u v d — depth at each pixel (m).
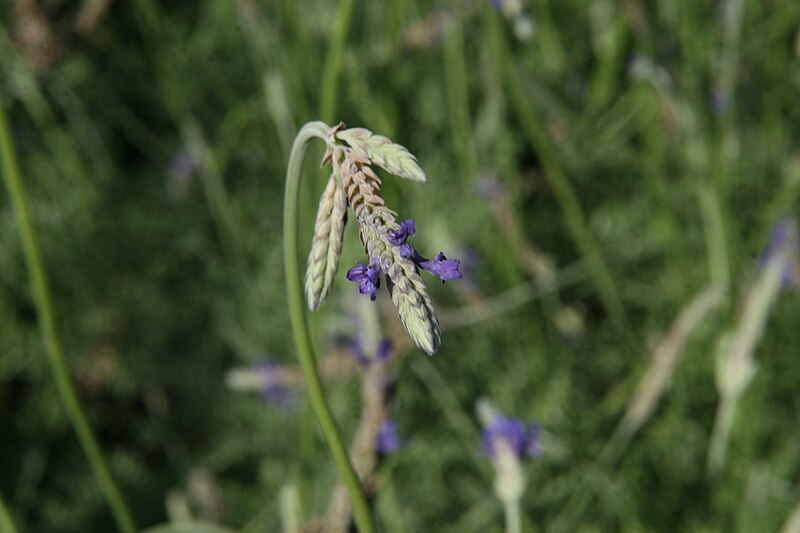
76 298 1.70
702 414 1.37
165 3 1.79
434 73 1.61
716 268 1.31
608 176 1.61
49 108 1.57
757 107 1.54
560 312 1.50
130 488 1.58
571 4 1.67
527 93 1.49
